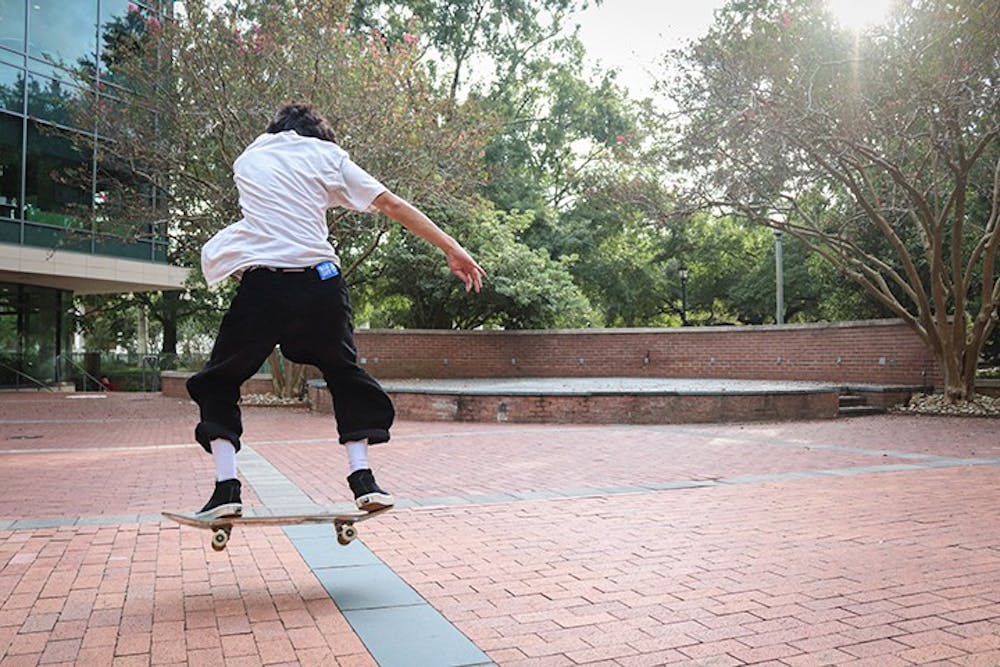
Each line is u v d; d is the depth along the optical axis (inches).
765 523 202.1
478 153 671.8
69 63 919.0
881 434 444.1
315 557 166.9
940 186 646.5
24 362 1024.9
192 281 1058.1
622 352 956.6
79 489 264.2
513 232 1109.1
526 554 169.9
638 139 635.5
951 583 145.9
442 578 150.6
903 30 499.2
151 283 1015.6
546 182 1306.6
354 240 977.5
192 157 663.8
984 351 761.0
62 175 918.4
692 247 1445.6
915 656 109.6
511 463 328.2
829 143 539.8
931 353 629.9
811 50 517.0
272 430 501.0
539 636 118.4
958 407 572.4
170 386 916.0
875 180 665.0
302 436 461.1
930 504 227.3
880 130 511.5
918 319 684.7
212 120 625.6
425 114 631.2
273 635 117.6
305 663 106.7
